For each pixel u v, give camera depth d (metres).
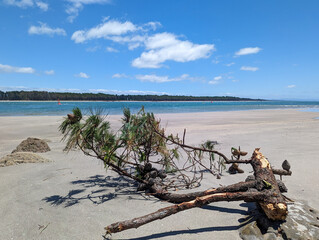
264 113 27.28
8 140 8.49
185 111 33.03
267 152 5.68
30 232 2.31
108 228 2.08
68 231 2.32
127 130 3.33
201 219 2.51
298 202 2.59
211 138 7.99
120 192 3.34
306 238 1.95
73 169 4.54
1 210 2.78
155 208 2.79
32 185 3.63
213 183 3.67
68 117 3.10
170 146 6.73
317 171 4.09
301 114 25.03
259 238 2.06
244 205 2.84
